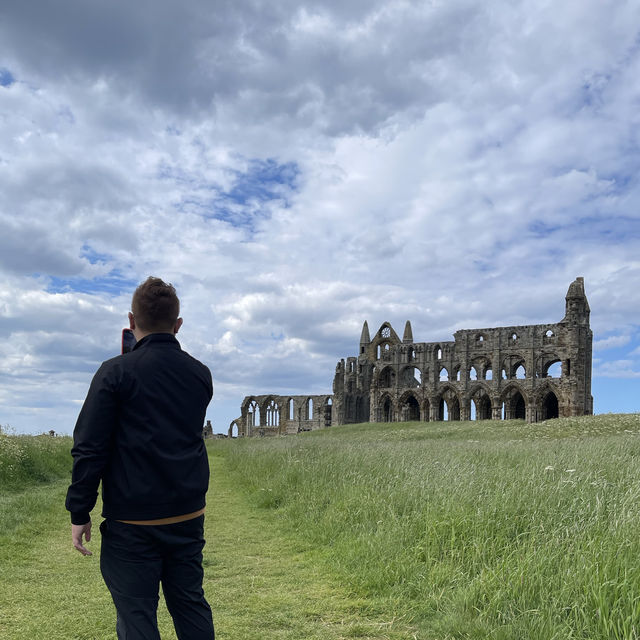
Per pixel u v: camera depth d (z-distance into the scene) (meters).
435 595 6.19
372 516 9.23
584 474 9.80
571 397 77.19
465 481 9.41
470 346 86.94
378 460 14.34
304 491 12.46
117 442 3.56
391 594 6.52
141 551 3.50
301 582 7.29
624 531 6.10
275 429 110.69
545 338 80.81
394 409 94.62
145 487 3.50
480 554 6.71
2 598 6.85
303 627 5.79
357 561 7.65
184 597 3.68
